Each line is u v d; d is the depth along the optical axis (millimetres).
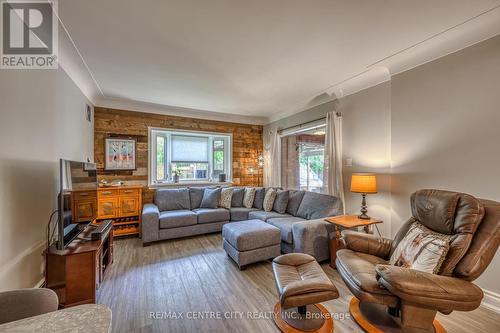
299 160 4875
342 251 2041
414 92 2494
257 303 1962
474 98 2039
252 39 2135
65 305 1826
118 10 1727
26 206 1818
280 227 3061
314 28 1972
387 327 1635
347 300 2021
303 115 4344
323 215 3119
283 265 1880
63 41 2150
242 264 2598
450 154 2199
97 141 3926
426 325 1395
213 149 5184
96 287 1971
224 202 4359
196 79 3090
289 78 3055
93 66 2691
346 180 3396
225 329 1641
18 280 1704
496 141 1913
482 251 1369
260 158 5641
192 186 4789
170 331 1615
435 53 2279
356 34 2066
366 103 3100
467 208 1500
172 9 1718
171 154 4723
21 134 1764
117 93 3650
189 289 2186
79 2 1636
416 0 1649
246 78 3057
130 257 2969
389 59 2551
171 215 3631
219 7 1697
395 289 1330
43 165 2098
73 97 2857
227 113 5004
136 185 4004
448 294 1271
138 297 2039
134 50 2330
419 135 2447
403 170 2605
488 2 1681
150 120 4398
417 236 1758
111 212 3617
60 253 1833
